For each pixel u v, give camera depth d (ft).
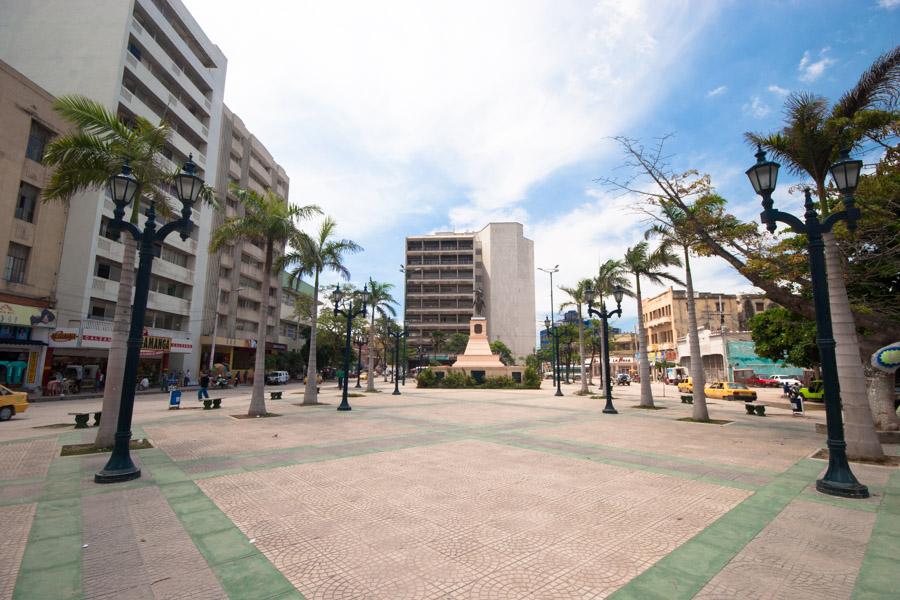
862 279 43.21
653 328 226.79
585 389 110.22
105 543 15.12
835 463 22.18
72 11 105.50
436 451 31.89
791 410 74.43
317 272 74.23
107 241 102.99
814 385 91.20
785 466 27.84
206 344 145.48
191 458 29.04
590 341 188.85
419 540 15.47
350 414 58.03
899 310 44.91
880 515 18.47
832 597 11.71
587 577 12.77
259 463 27.55
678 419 56.08
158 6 122.31
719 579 12.71
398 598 11.57
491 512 18.44
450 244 315.17
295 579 12.59
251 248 173.78
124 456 23.93
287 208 59.82
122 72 104.68
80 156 35.83
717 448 34.19
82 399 89.30
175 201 119.24
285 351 197.36
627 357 273.75
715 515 18.31
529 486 22.53
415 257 313.53
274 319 191.21
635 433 42.24
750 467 27.48
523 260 319.27
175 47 125.59
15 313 82.53
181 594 11.71
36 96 86.02
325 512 18.37
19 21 105.19
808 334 71.15
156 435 38.99
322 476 24.32
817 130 33.53
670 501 20.21
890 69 32.94
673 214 53.83
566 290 115.65
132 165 36.47
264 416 54.49
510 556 14.19
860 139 35.19
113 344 34.22
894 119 32.81
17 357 86.48
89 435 39.24
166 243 126.31
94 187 38.52
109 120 36.01
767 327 85.56
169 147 124.67
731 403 90.48
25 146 84.28
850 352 31.04
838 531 16.60
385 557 14.06
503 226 317.83
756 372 150.92
